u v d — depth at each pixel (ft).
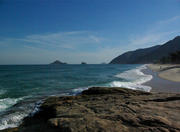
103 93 29.04
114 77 80.64
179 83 50.24
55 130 12.17
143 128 10.98
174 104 16.60
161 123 11.46
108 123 12.07
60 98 26.27
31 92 41.39
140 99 20.27
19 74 110.11
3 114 22.82
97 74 106.32
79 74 107.96
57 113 16.74
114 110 15.35
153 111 14.21
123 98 22.24
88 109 16.80
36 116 21.66
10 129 17.20
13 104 28.66
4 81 67.15
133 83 52.70
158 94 24.44
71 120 13.20
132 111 14.56
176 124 11.21
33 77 86.48
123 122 12.14
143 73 104.68
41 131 12.66
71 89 45.50
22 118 21.33
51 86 52.21
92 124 12.03
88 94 29.50
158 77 71.56
